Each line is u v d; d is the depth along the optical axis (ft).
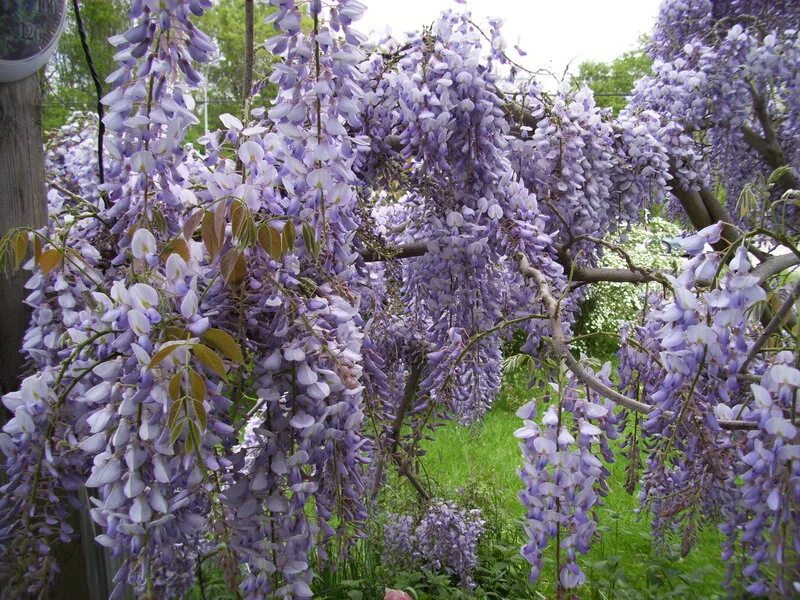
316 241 2.67
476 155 4.09
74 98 15.16
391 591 5.16
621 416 4.09
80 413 2.64
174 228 2.79
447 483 8.94
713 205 7.36
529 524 2.81
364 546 6.52
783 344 3.73
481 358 4.50
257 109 3.23
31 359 3.27
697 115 6.53
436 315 4.55
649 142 5.59
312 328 2.56
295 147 2.81
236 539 2.52
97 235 3.25
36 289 3.03
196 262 2.57
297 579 2.57
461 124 4.05
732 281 2.65
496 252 4.27
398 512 6.50
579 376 3.10
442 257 4.24
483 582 6.84
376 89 4.13
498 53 4.37
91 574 3.63
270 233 2.47
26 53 3.18
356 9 2.67
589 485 2.77
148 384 2.20
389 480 6.41
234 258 2.41
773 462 2.61
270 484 2.58
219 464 2.47
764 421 2.66
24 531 2.64
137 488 2.24
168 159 2.64
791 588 2.63
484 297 4.40
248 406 3.06
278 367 2.55
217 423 2.37
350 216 3.37
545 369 4.28
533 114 4.98
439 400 4.19
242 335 2.59
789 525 2.63
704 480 3.37
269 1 2.69
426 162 4.04
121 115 2.54
